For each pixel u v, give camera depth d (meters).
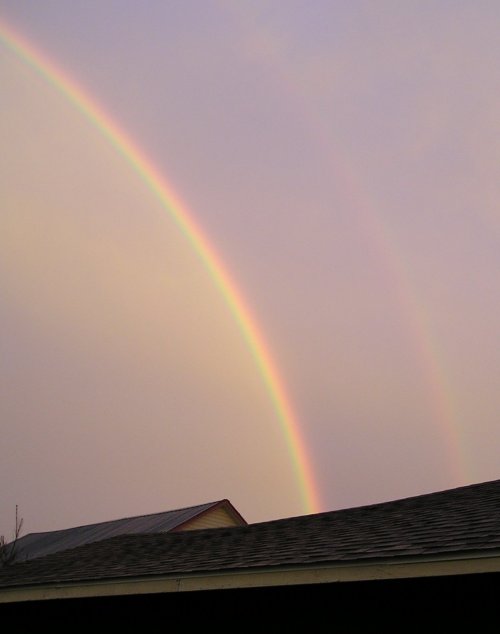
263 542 6.80
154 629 5.96
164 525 21.98
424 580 4.36
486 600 4.03
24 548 25.91
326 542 5.67
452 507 6.48
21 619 7.48
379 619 4.51
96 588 6.11
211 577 5.17
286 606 5.05
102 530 24.81
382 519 6.71
